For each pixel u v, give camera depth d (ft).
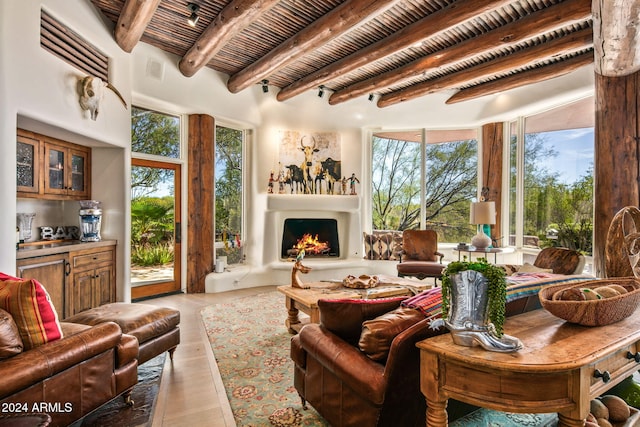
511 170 18.62
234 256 19.02
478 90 17.03
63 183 11.58
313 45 12.29
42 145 10.62
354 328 6.05
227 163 18.75
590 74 13.69
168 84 14.88
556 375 3.92
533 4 10.66
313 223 21.17
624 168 10.51
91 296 11.60
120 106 12.57
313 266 18.81
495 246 18.24
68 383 5.50
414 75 14.88
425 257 17.92
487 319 4.29
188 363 9.12
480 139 19.39
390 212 21.04
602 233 10.94
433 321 4.68
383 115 19.88
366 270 19.95
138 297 15.69
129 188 13.07
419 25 11.35
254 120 18.52
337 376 5.51
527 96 16.38
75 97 10.11
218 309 14.14
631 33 7.91
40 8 8.77
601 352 4.10
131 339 6.98
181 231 17.11
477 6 9.89
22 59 8.13
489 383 4.02
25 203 11.48
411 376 4.84
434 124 19.70
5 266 7.57
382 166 21.13
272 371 8.66
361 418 5.09
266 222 19.08
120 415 6.77
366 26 12.19
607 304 4.79
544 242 16.81
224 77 16.96
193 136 16.84
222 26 11.37
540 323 5.19
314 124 19.72
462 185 19.89
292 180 19.36
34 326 5.29
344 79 17.51
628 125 10.43
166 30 12.98
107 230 12.94
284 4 11.09
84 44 10.87
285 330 11.61
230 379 8.23
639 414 6.18
